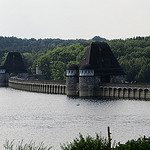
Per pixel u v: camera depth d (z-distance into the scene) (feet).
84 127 453.99
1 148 371.35
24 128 456.86
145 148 230.27
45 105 648.38
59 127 457.68
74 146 240.32
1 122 497.46
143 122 471.21
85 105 622.54
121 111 550.77
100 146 236.43
